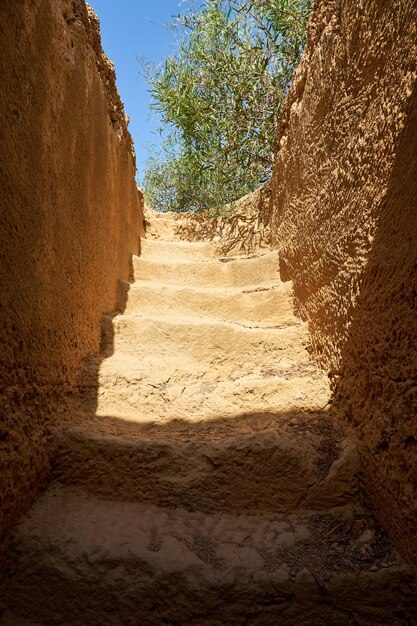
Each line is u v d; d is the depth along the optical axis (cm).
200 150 459
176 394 191
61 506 140
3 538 120
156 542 129
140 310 264
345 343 173
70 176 180
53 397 157
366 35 165
